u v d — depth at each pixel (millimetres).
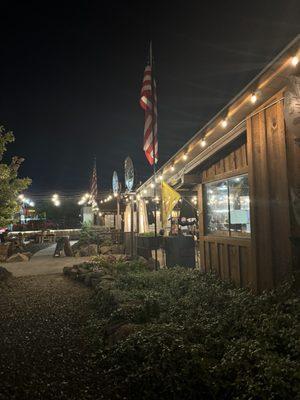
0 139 11938
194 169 9586
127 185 17109
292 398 2869
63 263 15688
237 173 7344
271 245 5590
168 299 6492
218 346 4027
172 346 3846
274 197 5527
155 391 3631
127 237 18500
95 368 4406
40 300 8453
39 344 5387
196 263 12414
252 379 3127
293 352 3469
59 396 3770
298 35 4180
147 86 9141
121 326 5168
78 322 6469
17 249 21250
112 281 8906
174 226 18219
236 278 7449
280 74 4766
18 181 12562
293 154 5090
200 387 3453
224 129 6898
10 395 3824
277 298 4812
